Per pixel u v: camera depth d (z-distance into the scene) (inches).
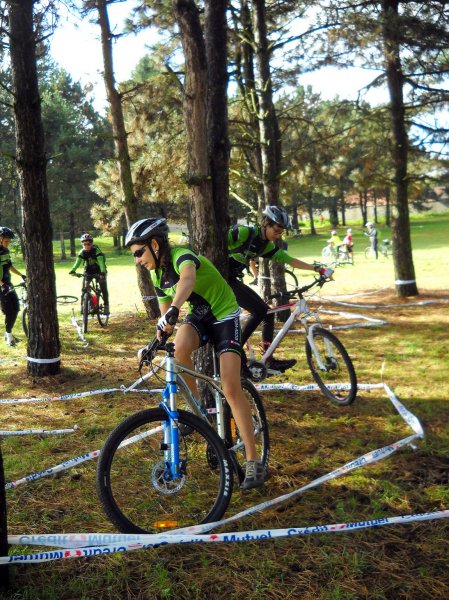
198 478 175.2
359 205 2869.1
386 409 240.4
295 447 203.0
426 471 177.3
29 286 315.3
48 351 318.0
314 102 537.0
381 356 339.3
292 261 233.6
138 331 464.4
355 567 130.4
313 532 140.1
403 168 566.6
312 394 265.1
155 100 539.5
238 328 156.7
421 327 426.6
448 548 137.1
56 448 209.9
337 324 457.4
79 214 1907.0
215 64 209.2
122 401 267.9
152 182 505.7
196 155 202.5
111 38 491.2
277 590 123.4
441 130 542.3
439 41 486.9
